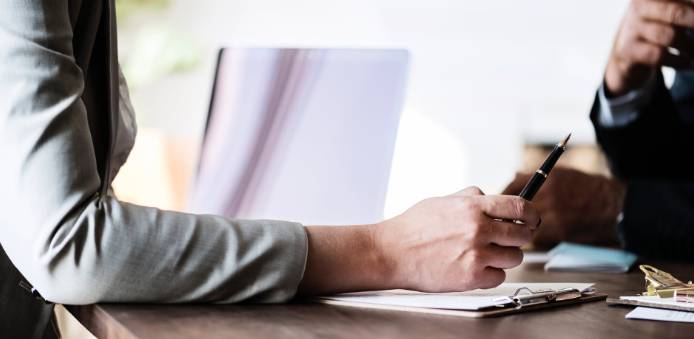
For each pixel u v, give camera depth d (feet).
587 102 11.94
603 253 4.65
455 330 2.51
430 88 13.05
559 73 12.25
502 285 3.39
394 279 2.95
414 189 12.89
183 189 8.99
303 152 4.53
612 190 5.59
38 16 2.81
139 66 14.58
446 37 12.95
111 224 2.74
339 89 4.46
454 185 12.85
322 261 2.92
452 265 2.91
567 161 9.21
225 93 5.08
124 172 8.59
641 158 5.81
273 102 4.78
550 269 4.31
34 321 3.34
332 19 13.93
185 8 14.61
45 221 2.72
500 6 12.55
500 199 2.95
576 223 5.59
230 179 4.87
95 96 3.20
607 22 11.88
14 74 2.77
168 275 2.77
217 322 2.56
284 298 2.88
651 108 5.82
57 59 2.83
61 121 2.78
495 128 12.67
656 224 5.55
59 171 2.74
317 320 2.62
